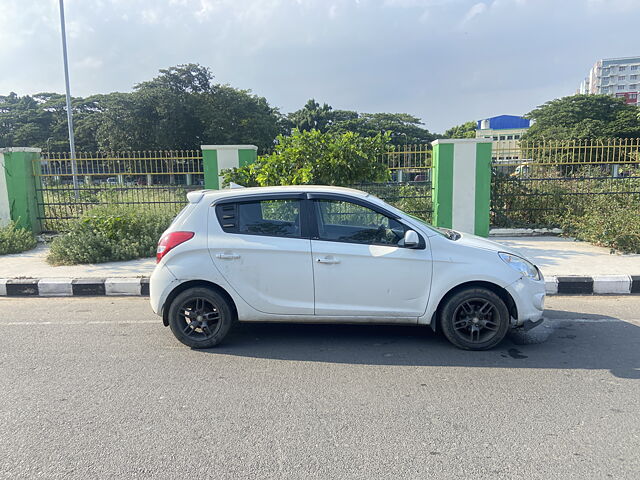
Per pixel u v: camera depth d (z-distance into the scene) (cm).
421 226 476
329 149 875
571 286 693
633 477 272
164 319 493
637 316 583
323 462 288
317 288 468
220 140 4822
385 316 471
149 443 309
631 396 372
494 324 468
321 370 428
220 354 468
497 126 8306
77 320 584
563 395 374
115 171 1084
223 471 279
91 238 865
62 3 2123
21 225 1051
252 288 472
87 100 5747
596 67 15412
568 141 1052
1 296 712
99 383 401
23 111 6022
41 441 312
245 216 482
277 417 343
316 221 477
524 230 1058
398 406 358
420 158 1051
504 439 312
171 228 487
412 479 271
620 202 1027
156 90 4650
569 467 281
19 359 457
